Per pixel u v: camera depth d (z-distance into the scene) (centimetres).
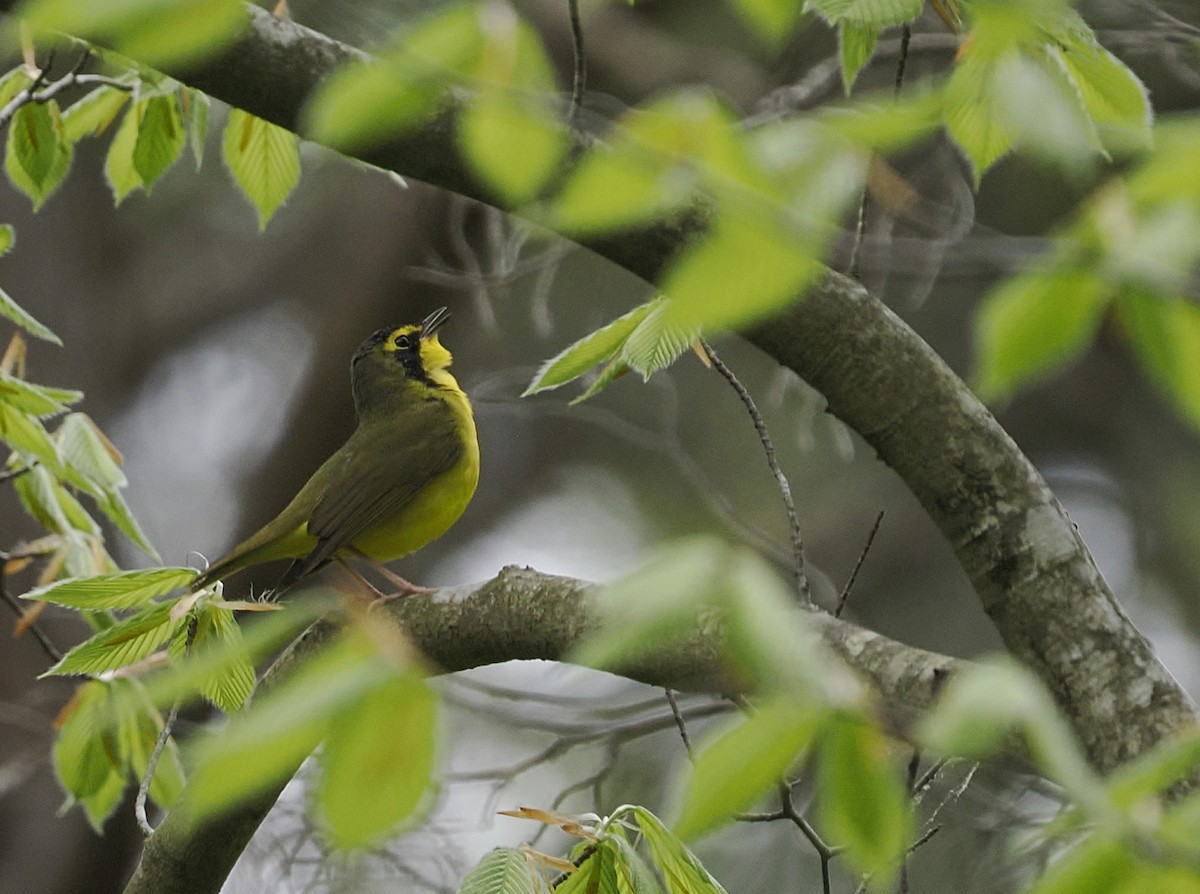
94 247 1888
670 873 600
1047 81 411
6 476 922
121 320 1891
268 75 689
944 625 1889
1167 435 1944
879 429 660
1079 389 1964
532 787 1440
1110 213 333
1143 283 327
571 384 1864
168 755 931
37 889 1503
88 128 970
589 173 321
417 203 1698
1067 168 403
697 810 282
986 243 767
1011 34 405
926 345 665
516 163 323
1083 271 333
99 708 902
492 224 1386
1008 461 641
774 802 1377
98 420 1852
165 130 939
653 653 508
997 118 440
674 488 1897
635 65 1638
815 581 1314
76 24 294
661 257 651
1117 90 564
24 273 1836
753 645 275
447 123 639
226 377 1933
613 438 1928
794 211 325
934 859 1109
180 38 299
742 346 1808
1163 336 333
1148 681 575
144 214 1886
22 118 889
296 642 718
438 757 265
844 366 658
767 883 1391
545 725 1198
